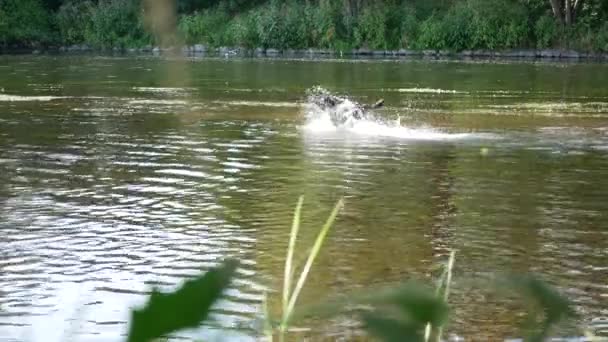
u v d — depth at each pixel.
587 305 6.29
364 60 41.25
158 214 9.34
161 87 25.70
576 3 45.72
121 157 13.08
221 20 48.03
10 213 9.32
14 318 5.98
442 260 7.54
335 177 11.50
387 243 8.11
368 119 17.88
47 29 49.94
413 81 28.42
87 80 28.22
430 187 10.84
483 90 25.19
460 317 5.82
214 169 12.08
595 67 36.09
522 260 7.59
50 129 16.28
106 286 6.77
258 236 8.35
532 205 9.86
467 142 14.73
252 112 19.27
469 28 45.50
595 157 13.23
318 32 47.12
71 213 9.36
